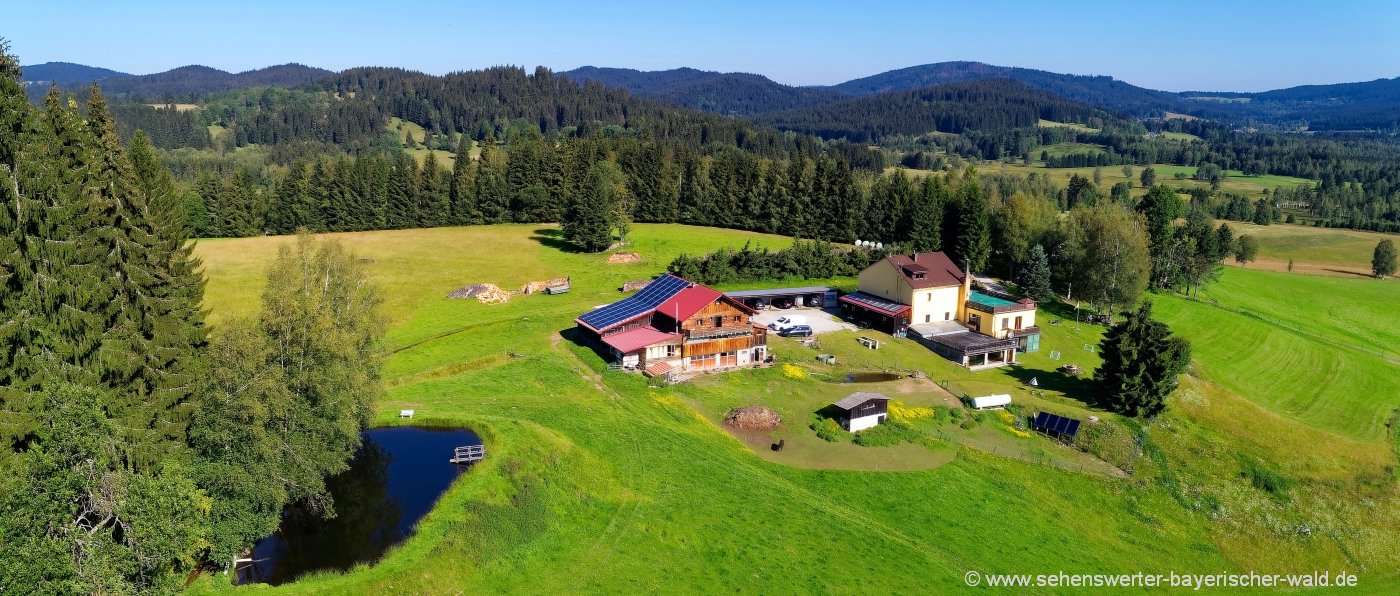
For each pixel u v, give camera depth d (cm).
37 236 4206
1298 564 5756
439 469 5338
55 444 3450
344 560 4372
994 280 13412
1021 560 5272
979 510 5850
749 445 6656
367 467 5381
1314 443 7869
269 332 4584
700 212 17325
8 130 4184
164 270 5072
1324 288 15850
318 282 6000
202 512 4009
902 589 4691
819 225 15875
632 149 18375
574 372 7719
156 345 4672
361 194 16550
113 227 4634
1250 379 10106
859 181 16650
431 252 14138
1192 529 6088
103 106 6203
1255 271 17238
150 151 7369
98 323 4362
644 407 7062
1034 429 7544
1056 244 13000
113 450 3722
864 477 6178
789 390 7888
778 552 4891
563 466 5444
